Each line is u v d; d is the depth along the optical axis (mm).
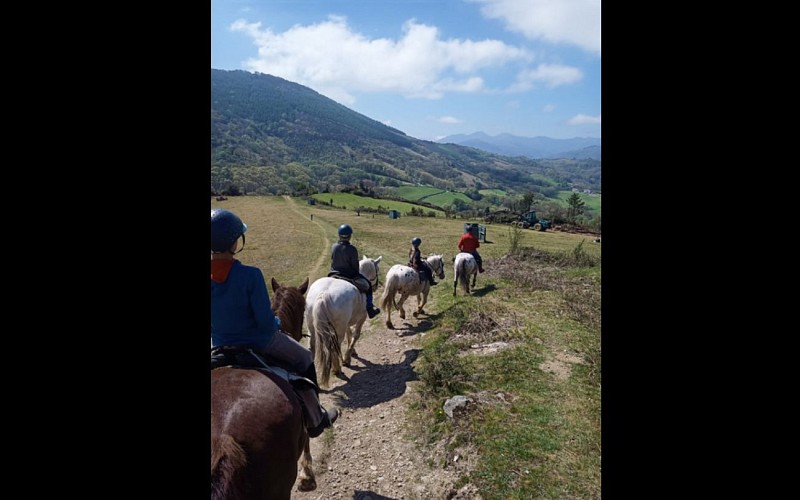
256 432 2197
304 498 3838
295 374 2895
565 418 4586
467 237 10812
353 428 4922
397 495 3828
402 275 8445
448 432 4520
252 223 35938
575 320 7609
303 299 3885
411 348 7293
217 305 2598
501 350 6441
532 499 3533
